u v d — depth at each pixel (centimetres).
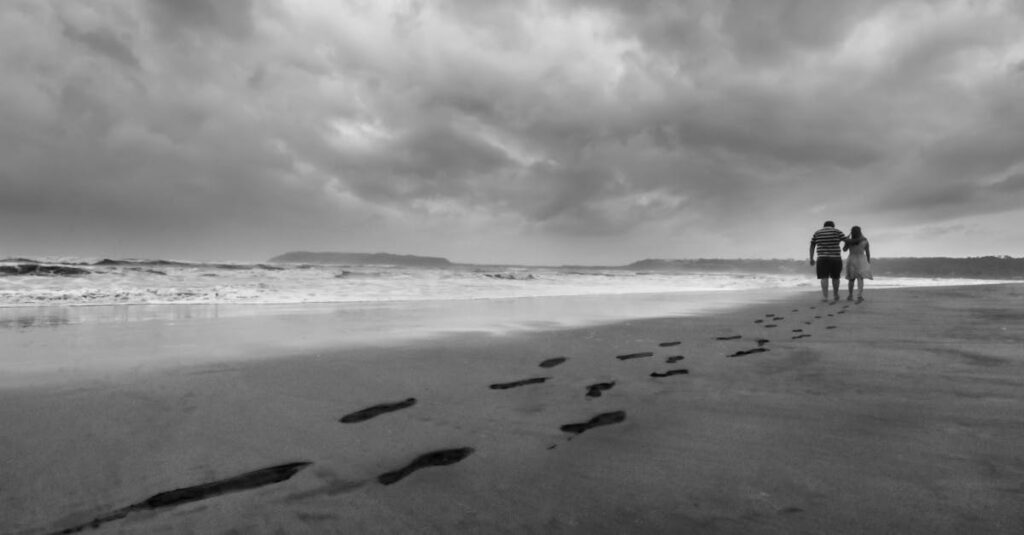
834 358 302
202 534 112
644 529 112
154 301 743
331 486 137
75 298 730
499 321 535
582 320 543
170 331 447
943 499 122
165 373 279
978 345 338
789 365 286
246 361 313
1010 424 175
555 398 225
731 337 405
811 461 148
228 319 548
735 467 146
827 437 168
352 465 151
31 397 226
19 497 129
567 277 1812
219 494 132
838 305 734
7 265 914
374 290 1042
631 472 144
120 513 122
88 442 170
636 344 375
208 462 153
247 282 1038
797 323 498
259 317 571
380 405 216
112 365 298
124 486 136
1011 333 392
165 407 212
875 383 238
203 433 180
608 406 211
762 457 152
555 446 166
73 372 279
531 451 162
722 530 111
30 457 156
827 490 129
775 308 702
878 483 132
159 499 129
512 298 957
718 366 288
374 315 602
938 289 1190
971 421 179
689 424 185
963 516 113
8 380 258
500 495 131
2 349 348
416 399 225
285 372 282
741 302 838
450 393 235
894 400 208
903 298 852
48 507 124
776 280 2173
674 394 228
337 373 279
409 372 282
